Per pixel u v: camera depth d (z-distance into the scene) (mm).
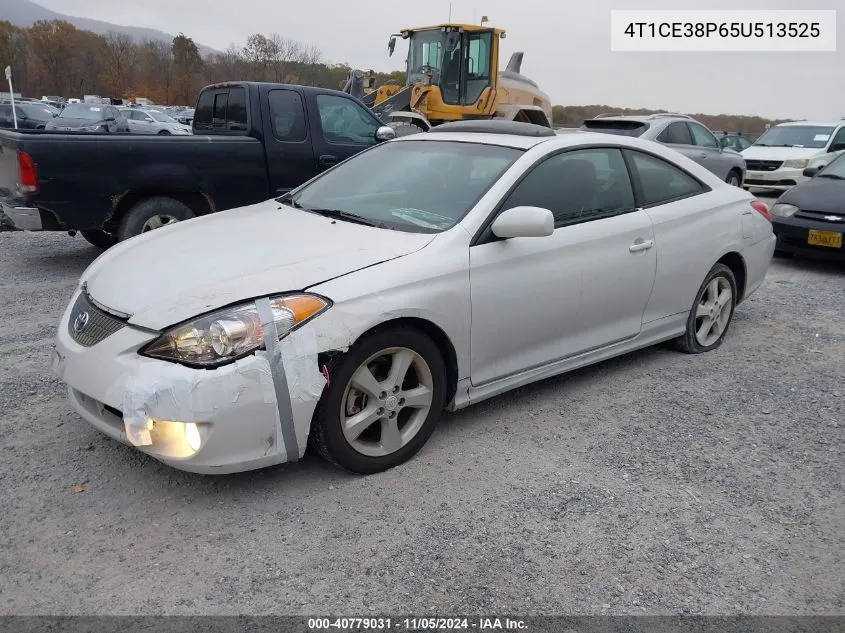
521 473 3383
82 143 6320
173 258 3361
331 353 2998
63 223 6406
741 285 5355
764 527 3029
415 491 3191
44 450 3422
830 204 8016
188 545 2770
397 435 3350
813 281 7770
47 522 2871
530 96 16250
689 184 4926
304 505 3055
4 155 6566
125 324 2938
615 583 2645
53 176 6227
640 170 4551
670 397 4355
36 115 24328
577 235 3990
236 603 2471
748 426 3990
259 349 2824
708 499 3225
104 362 2883
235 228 3812
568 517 3035
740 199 5262
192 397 2719
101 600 2459
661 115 13953
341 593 2537
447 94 14766
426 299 3268
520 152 3977
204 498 3084
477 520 2988
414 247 3383
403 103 14859
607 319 4277
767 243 5469
